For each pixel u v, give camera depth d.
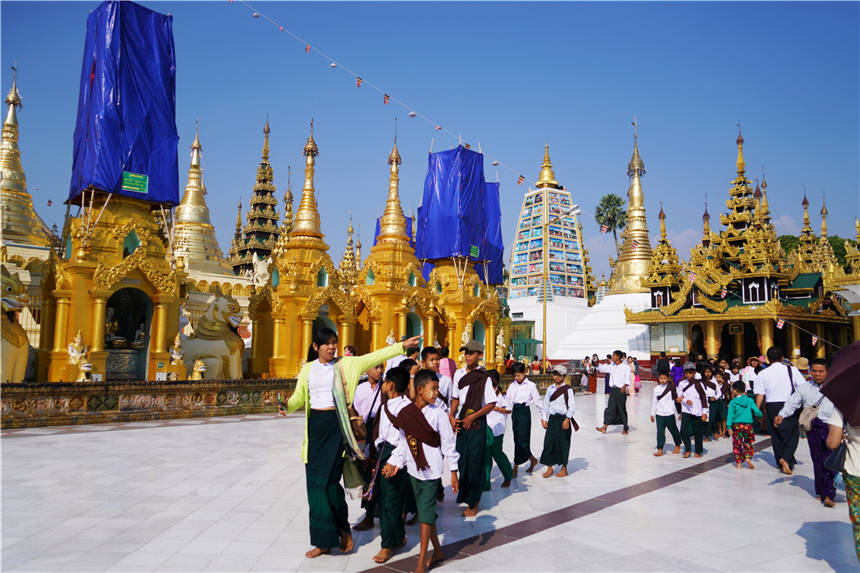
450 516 9.66
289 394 24.56
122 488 10.84
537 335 66.81
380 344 32.66
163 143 24.62
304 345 28.78
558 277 72.50
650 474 13.19
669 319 48.62
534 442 18.30
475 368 10.47
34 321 32.78
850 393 6.64
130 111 23.77
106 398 19.80
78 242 22.67
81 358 21.14
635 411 27.73
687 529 8.96
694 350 49.91
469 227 37.88
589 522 9.30
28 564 7.09
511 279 76.19
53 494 10.34
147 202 24.73
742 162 48.72
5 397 17.64
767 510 10.17
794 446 13.32
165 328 23.97
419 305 34.09
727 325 48.97
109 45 23.52
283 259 30.67
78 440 16.06
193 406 21.80
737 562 7.57
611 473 13.27
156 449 14.90
